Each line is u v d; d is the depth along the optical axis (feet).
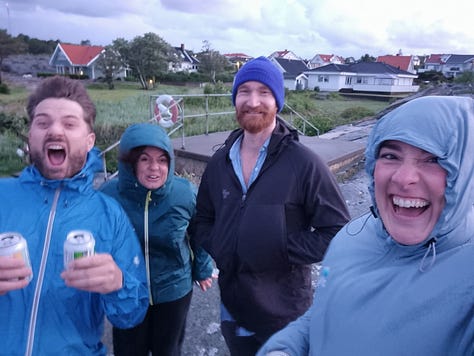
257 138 6.55
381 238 3.76
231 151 6.83
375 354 3.19
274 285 6.31
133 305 4.80
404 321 3.10
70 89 4.71
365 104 114.42
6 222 4.50
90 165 4.95
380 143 3.43
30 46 260.21
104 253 4.34
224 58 203.21
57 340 4.26
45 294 4.29
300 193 6.21
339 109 89.25
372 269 3.64
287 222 6.23
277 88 6.52
